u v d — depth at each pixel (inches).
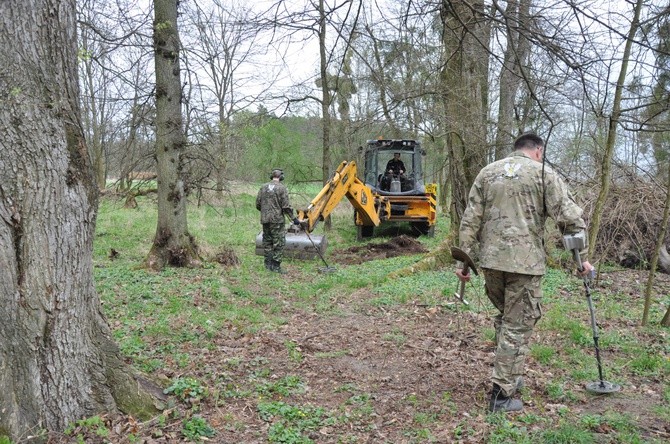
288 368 198.5
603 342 220.5
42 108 130.2
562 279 342.6
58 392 135.6
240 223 708.7
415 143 660.1
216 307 287.0
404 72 283.6
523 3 180.2
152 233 595.8
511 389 158.6
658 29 180.7
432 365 199.9
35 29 128.9
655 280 351.6
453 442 140.3
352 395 174.9
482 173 164.4
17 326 129.9
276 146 697.0
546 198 155.4
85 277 143.1
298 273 407.5
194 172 439.8
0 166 127.1
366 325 259.1
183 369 188.7
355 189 538.6
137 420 146.7
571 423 148.8
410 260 450.9
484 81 379.6
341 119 539.2
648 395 171.0
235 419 153.3
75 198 137.6
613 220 400.8
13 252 129.6
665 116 256.1
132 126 401.4
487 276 163.2
